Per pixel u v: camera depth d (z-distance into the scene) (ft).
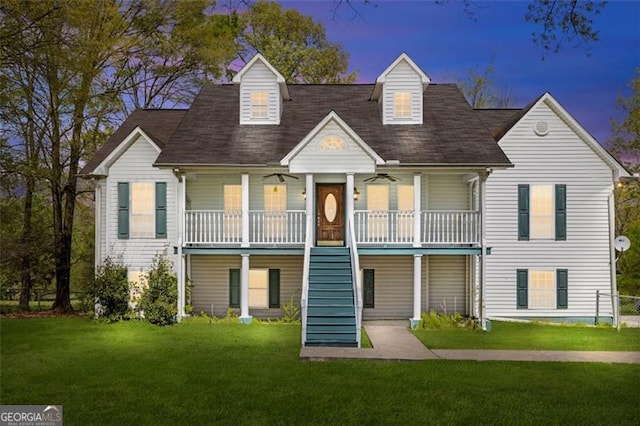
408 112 65.41
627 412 29.12
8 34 44.42
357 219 60.08
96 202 63.82
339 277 53.93
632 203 109.70
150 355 42.11
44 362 39.88
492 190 63.31
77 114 73.77
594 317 62.90
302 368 37.99
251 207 65.10
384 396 31.65
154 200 61.82
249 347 45.11
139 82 90.07
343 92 73.15
